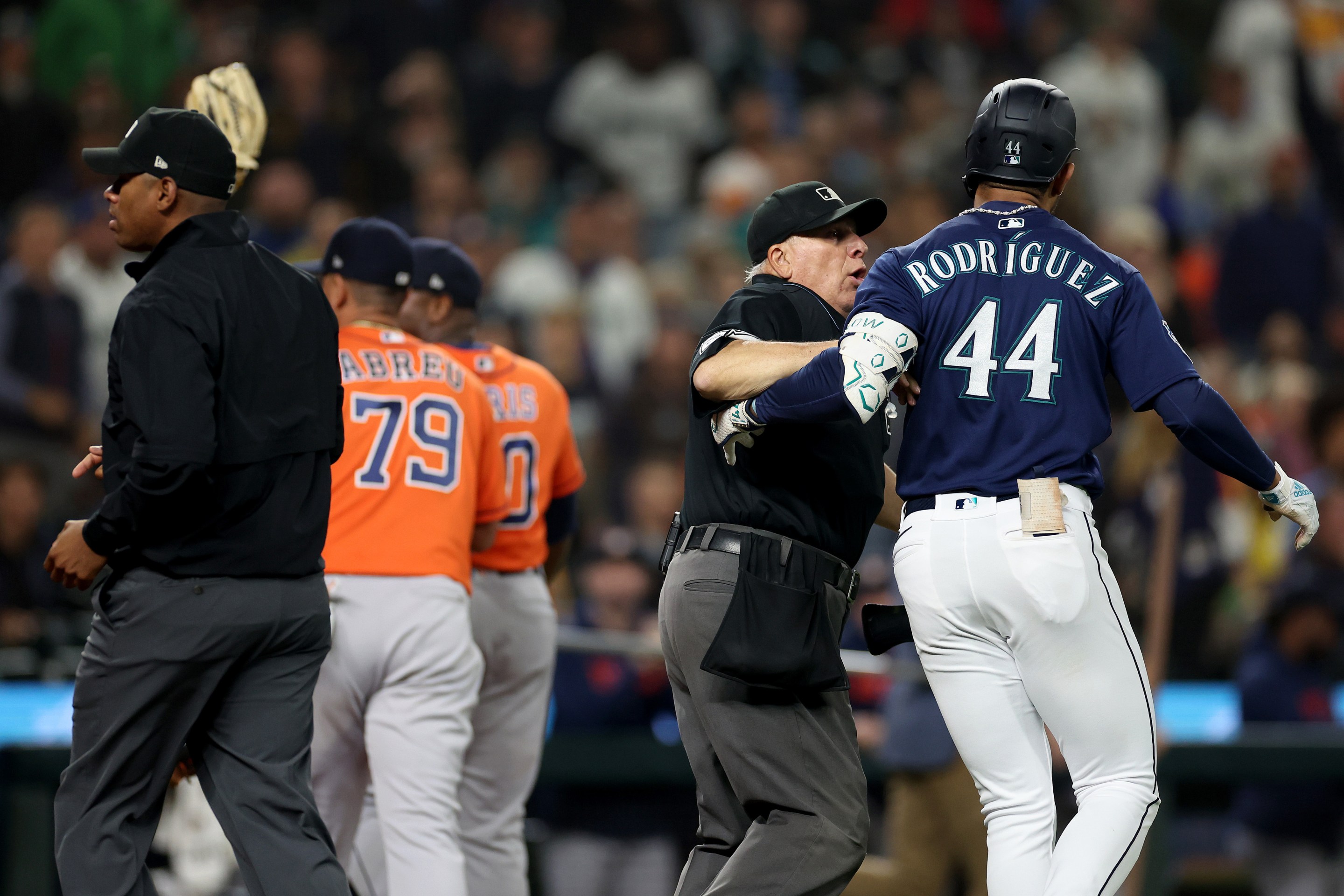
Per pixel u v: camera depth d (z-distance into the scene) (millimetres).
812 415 12422
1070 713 12320
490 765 17781
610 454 35688
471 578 17109
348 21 47031
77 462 30422
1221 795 25391
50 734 22672
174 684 12812
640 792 22750
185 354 12523
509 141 45219
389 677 15914
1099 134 47500
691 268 40969
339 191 41938
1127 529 23500
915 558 12578
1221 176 49625
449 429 16281
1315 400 33688
